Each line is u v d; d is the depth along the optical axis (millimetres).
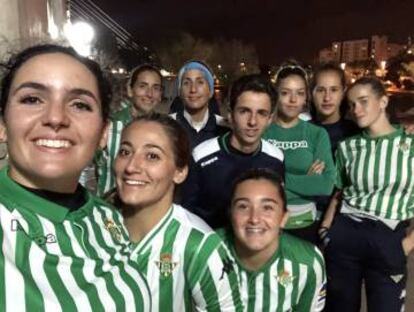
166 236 688
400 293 1095
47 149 421
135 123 737
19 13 1831
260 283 874
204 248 692
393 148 1093
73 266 425
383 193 1096
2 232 403
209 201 1019
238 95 992
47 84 422
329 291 1148
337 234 1123
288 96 1194
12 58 452
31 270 401
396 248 1075
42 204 429
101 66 504
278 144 1204
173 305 684
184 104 1367
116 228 521
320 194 1136
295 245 898
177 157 729
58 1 2799
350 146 1157
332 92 1327
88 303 421
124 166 712
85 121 440
